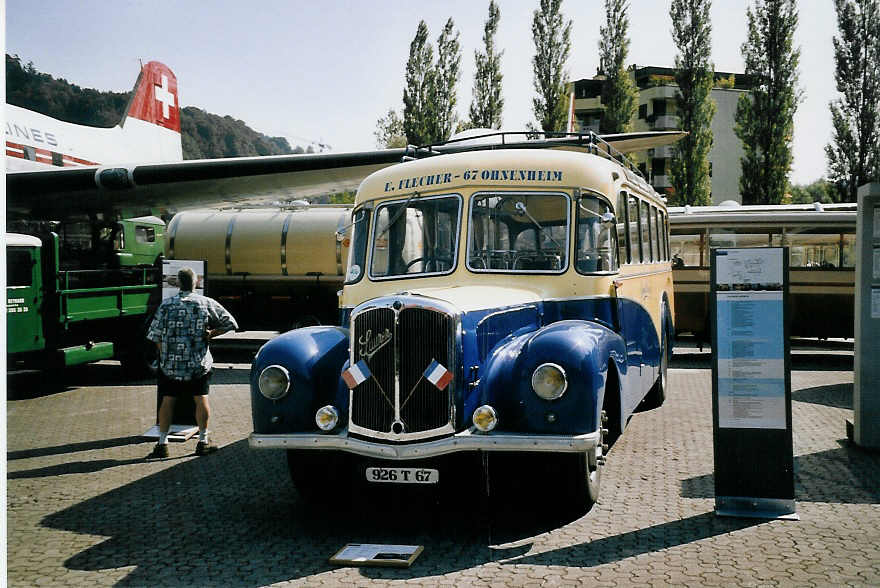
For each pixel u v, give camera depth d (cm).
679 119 4006
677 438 829
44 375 1379
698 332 1627
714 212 1675
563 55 4000
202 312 802
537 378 505
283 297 1739
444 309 518
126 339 1359
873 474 679
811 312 1568
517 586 447
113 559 506
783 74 3734
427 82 4112
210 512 607
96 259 1508
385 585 455
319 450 595
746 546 505
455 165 675
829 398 1087
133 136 2250
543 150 691
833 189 3819
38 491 673
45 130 1712
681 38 3941
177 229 1777
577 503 562
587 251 659
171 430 889
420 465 528
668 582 448
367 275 683
